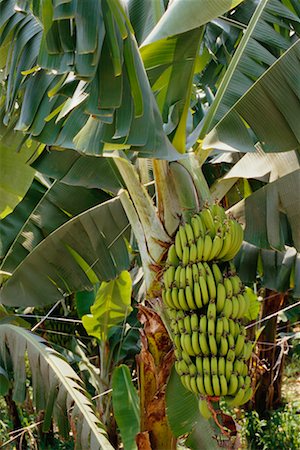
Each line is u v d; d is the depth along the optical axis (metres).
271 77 2.93
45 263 4.26
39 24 3.18
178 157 2.38
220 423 2.64
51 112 2.75
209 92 5.44
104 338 5.79
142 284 5.53
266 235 3.56
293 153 3.54
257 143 3.63
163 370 3.19
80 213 4.51
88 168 4.00
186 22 2.85
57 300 4.31
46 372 3.89
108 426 5.87
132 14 3.63
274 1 3.47
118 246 4.27
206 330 2.63
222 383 2.58
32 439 6.18
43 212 4.51
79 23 1.96
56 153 3.99
